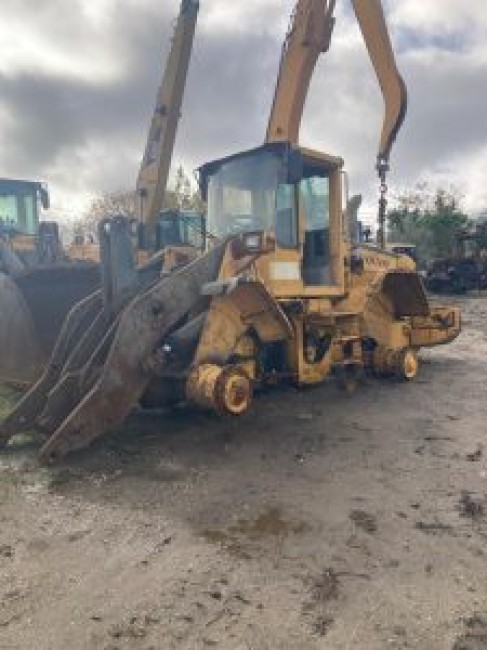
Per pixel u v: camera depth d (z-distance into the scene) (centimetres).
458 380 915
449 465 560
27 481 524
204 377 584
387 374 913
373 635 321
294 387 770
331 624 331
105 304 632
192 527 445
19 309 730
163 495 498
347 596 356
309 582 371
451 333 1031
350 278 817
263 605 348
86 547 416
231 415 587
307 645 314
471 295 2567
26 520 454
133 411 714
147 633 325
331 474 542
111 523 450
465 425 682
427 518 454
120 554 406
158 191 934
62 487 513
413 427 675
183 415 716
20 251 1371
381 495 496
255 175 736
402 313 942
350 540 422
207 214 786
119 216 632
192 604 350
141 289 631
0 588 368
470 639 318
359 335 846
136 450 602
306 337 752
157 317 586
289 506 478
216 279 627
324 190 797
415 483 519
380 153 947
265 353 739
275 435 650
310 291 744
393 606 346
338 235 794
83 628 330
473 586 364
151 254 890
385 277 865
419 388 861
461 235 2833
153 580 375
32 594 361
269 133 1000
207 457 585
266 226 720
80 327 664
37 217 1544
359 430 666
